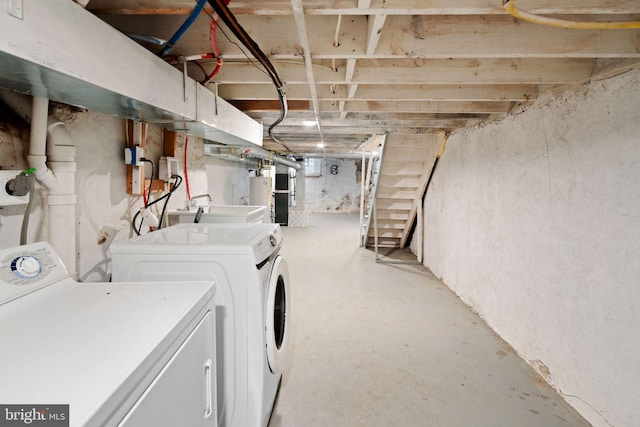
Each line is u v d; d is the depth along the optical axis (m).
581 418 1.60
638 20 1.25
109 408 0.57
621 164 1.40
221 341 1.33
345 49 1.43
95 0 1.15
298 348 2.23
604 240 1.49
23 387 0.58
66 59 0.81
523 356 2.12
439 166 3.85
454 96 2.13
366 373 1.95
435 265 3.95
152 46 1.50
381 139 4.20
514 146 2.25
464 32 1.39
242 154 4.93
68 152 1.33
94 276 1.63
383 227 5.10
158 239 1.45
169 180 2.22
